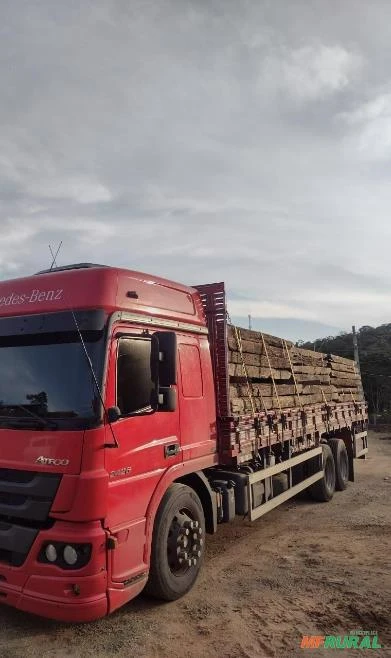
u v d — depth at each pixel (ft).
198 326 18.63
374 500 32.01
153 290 16.25
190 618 14.73
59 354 13.57
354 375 43.34
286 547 21.68
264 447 22.98
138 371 14.44
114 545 12.64
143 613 15.05
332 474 33.22
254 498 21.21
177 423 16.38
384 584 17.11
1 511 13.01
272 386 25.07
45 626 14.19
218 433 19.47
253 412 22.12
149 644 13.25
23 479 12.96
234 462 19.83
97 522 12.44
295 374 28.76
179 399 16.65
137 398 14.25
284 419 25.18
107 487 12.66
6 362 14.23
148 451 14.64
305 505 30.45
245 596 16.29
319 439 31.65
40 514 12.45
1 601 12.89
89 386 12.90
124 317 14.24
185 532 16.05
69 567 12.17
